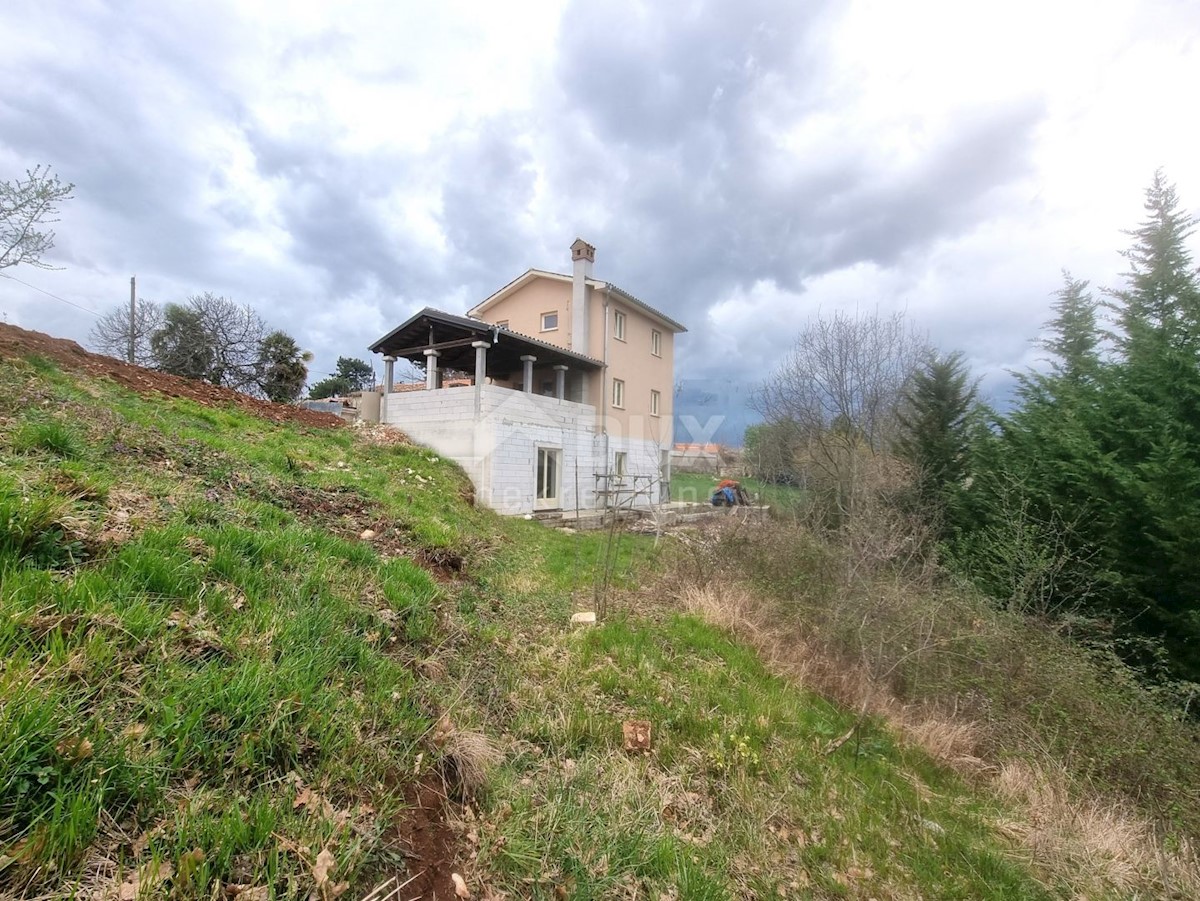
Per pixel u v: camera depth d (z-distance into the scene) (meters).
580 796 2.49
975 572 7.06
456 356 16.50
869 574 5.43
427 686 2.78
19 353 6.62
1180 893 2.77
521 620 4.71
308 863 1.46
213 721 1.72
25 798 1.26
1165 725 3.96
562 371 16.22
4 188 6.66
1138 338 6.41
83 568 2.13
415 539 5.54
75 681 1.60
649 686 3.86
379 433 12.66
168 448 4.71
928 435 11.85
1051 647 4.72
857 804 3.10
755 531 7.84
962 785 3.65
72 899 1.17
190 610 2.24
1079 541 6.08
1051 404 8.30
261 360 23.33
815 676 4.85
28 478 2.66
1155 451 5.49
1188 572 5.06
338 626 2.75
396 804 1.87
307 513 4.87
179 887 1.26
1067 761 3.91
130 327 21.50
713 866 2.32
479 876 1.80
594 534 11.30
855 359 13.73
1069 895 2.67
